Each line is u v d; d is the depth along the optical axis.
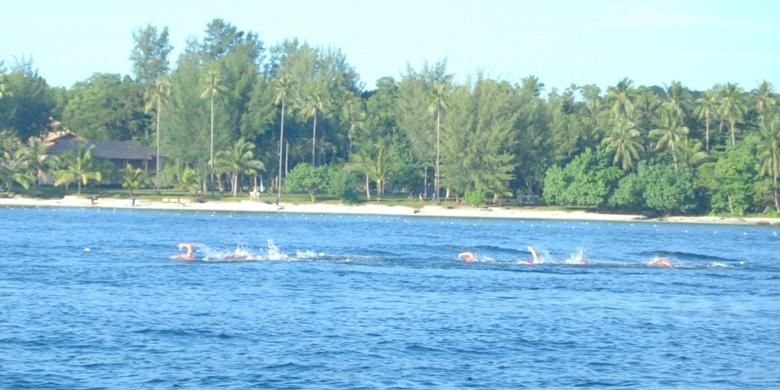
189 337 148.38
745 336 158.38
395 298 191.62
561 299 195.62
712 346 149.62
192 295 191.00
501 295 199.50
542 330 160.00
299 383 122.25
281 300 186.12
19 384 119.69
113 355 135.25
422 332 155.75
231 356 136.00
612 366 134.88
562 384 124.69
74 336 147.00
